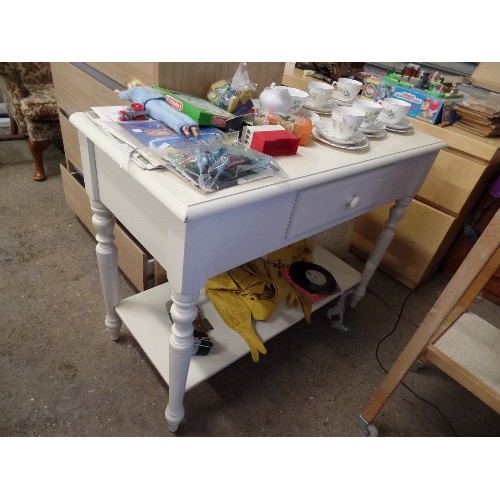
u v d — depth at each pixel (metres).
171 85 0.84
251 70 0.99
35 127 1.69
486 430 1.09
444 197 1.35
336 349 1.26
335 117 0.80
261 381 1.12
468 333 0.89
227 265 0.65
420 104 1.28
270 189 0.60
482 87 1.52
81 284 1.32
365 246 1.69
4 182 1.81
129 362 1.10
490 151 1.19
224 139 0.68
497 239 0.63
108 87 1.03
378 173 0.86
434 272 1.70
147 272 1.19
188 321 0.68
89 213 1.41
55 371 1.04
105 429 0.93
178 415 0.89
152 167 0.58
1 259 1.37
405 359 0.85
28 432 0.90
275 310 1.09
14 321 1.15
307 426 1.01
